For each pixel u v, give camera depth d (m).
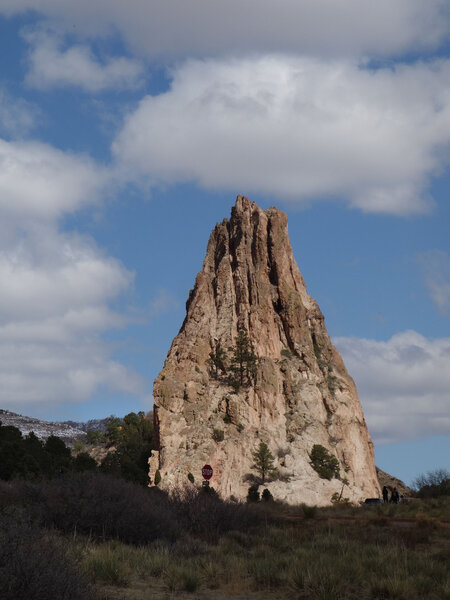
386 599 14.96
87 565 15.59
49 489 22.27
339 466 131.00
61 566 12.19
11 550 11.70
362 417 152.88
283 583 16.58
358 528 26.95
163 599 13.92
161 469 123.19
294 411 141.00
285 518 31.91
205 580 16.73
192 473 119.19
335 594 14.94
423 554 20.03
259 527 27.25
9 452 53.94
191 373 145.00
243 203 179.75
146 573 16.81
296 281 170.62
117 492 22.64
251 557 20.55
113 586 15.04
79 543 18.62
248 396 140.88
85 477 23.67
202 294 166.00
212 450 124.50
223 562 18.81
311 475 124.25
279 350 155.50
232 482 119.81
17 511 14.85
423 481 52.31
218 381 146.25
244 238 172.38
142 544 21.56
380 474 162.88
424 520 28.11
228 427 132.50
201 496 27.44
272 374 144.75
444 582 15.80
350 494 121.31
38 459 61.66
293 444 133.00
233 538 24.38
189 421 133.38
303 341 157.00
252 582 16.56
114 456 77.25
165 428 131.38
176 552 19.77
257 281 163.50
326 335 166.88
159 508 23.44
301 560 18.27
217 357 149.50
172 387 138.75
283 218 176.12
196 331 156.88
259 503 48.84
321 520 31.66
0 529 12.60
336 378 155.25
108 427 168.12
